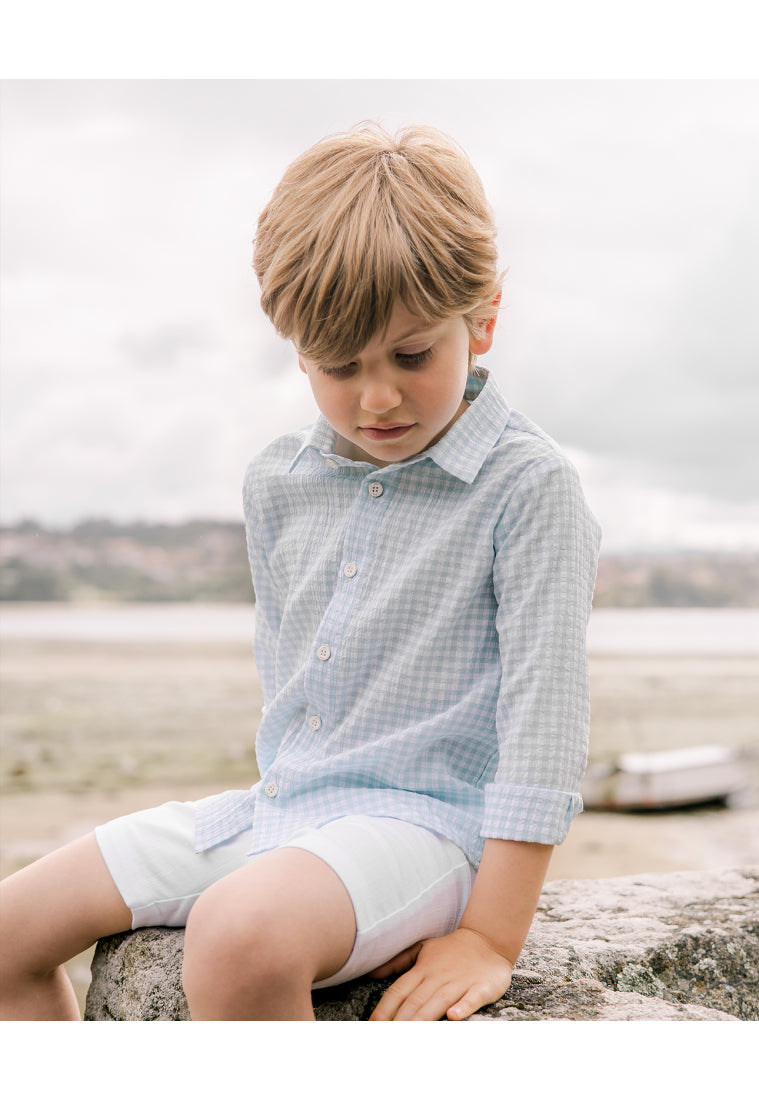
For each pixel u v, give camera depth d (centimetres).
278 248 101
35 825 425
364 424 99
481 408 107
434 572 102
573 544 99
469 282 97
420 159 102
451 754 102
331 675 104
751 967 121
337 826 92
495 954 92
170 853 104
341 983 93
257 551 123
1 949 99
